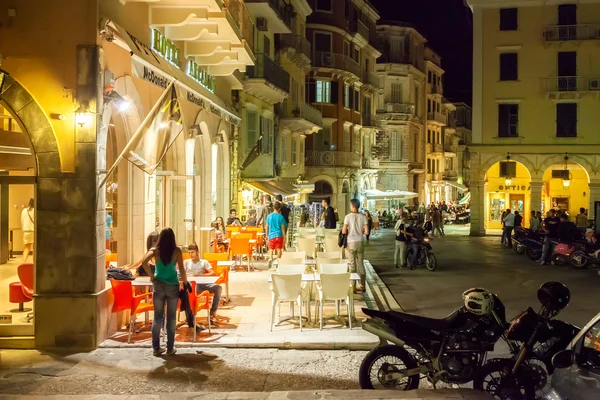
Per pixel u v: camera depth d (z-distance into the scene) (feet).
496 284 55.16
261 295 44.19
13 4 30.27
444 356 22.76
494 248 93.97
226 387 24.84
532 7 119.65
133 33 36.50
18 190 48.42
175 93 34.12
